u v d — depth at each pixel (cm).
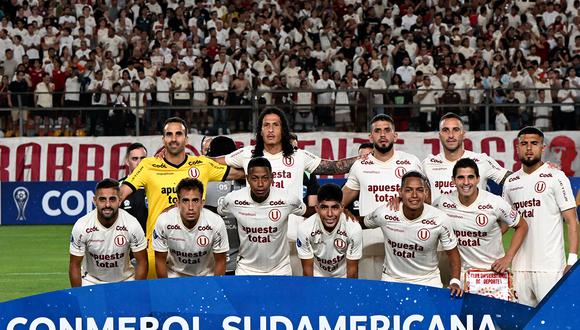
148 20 2834
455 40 2741
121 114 2289
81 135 2300
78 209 2206
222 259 944
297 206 949
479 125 2267
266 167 913
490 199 940
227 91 2261
